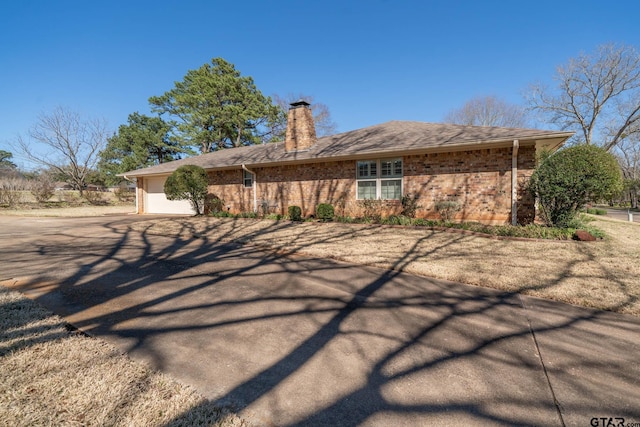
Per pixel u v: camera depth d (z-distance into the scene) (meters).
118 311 3.59
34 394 2.03
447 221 9.70
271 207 13.82
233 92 26.83
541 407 1.98
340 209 12.12
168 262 6.00
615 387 2.19
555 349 2.72
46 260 6.19
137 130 31.28
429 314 3.50
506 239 7.56
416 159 10.54
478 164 9.61
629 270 4.98
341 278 4.89
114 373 2.29
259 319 3.39
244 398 2.05
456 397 2.08
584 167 7.26
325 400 2.05
